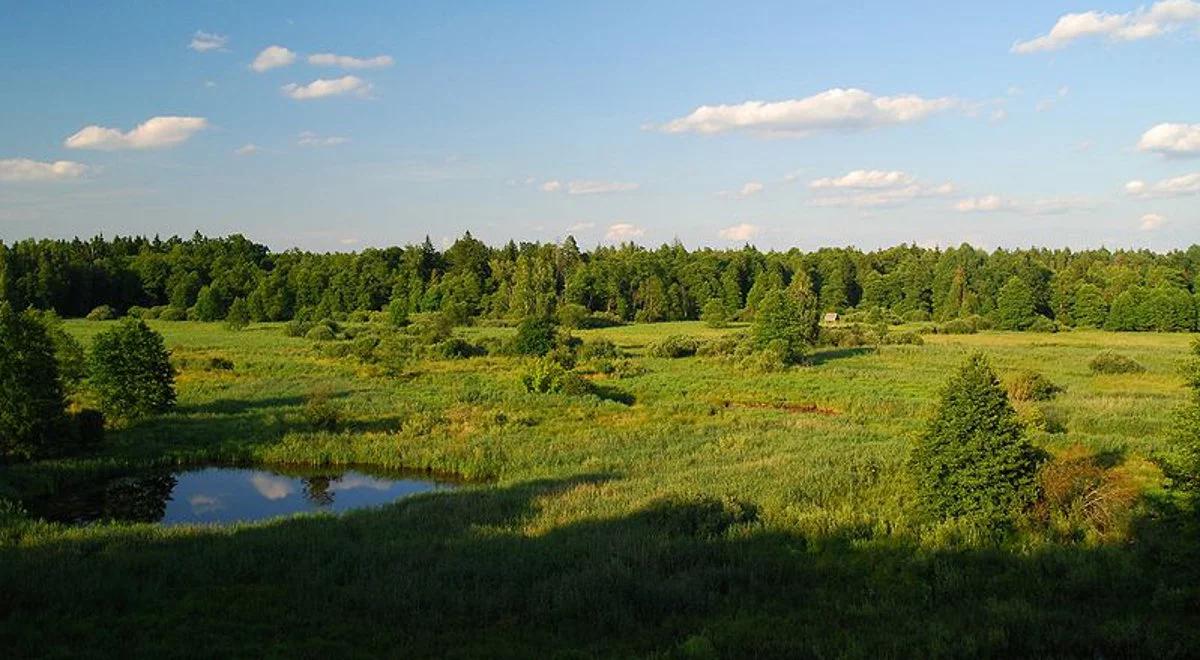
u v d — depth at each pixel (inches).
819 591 629.9
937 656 492.4
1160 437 1244.5
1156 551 670.5
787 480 962.1
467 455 1269.7
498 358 2591.0
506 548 713.0
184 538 764.0
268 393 1802.4
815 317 3122.5
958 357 2706.7
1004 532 763.4
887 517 817.5
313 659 483.8
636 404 1768.0
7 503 926.4
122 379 1465.3
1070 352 2876.5
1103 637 515.2
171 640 503.5
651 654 488.4
